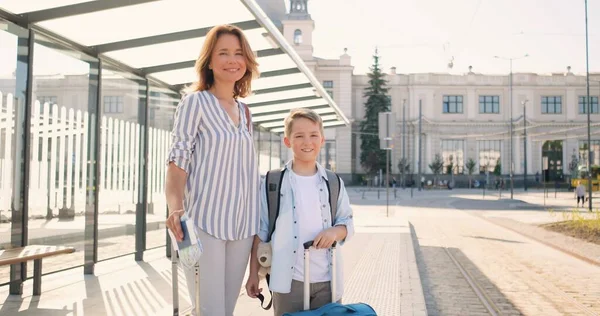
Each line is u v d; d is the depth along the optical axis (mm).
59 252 5066
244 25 6367
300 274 2945
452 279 8062
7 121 5648
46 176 6648
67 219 7066
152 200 8688
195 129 2619
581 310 6207
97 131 6918
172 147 2561
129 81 8289
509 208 25953
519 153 58594
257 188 2871
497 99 59125
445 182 56344
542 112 59031
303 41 53719
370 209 24250
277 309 3002
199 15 6051
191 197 2629
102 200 7418
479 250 11273
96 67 6875
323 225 3014
